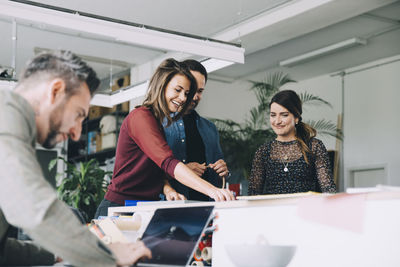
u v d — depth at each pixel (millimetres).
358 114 7957
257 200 1384
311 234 1251
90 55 6875
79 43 6473
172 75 2170
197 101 2734
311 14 5418
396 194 1105
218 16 5883
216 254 1474
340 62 7898
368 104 7824
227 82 8602
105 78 7469
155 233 1366
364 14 6145
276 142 2826
